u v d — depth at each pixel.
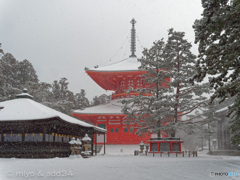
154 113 37.66
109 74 63.97
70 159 25.61
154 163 19.72
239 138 19.20
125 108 40.94
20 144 26.50
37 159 24.12
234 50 12.02
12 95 60.72
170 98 37.94
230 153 47.47
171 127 36.75
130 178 10.60
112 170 13.82
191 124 38.41
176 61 38.91
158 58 40.50
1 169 14.15
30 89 67.19
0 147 26.61
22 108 28.34
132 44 75.81
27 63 84.19
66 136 32.16
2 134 26.89
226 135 56.09
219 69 12.85
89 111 61.44
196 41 13.44
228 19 11.22
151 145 36.66
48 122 25.53
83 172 12.73
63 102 69.62
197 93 39.25
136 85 64.25
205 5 12.35
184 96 39.62
